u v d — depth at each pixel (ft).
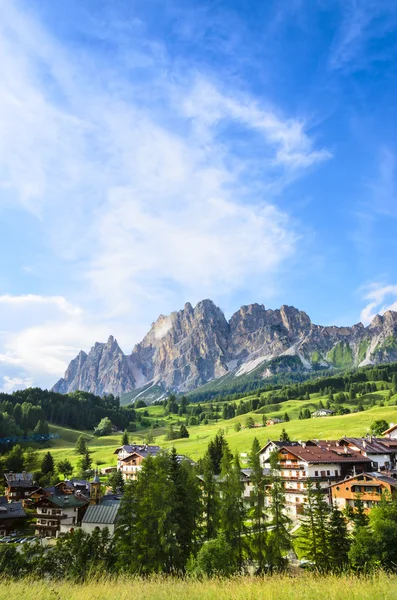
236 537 188.14
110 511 268.62
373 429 606.55
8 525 319.68
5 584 61.98
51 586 62.90
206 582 61.52
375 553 148.87
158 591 56.54
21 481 459.73
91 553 156.46
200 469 272.92
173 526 169.37
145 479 193.06
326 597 49.80
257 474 195.00
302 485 329.11
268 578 63.00
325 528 170.81
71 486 409.49
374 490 275.59
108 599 54.39
